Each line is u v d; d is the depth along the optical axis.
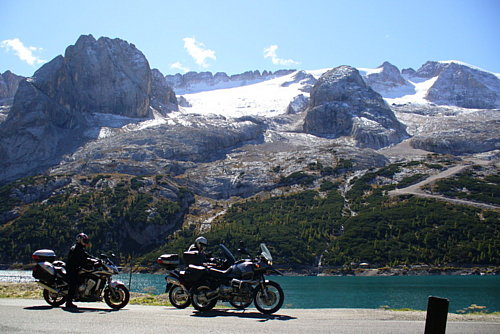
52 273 20.02
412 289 86.50
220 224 186.75
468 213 168.62
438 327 10.47
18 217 193.62
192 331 13.51
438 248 145.62
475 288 87.12
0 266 155.88
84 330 13.26
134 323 14.88
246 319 16.91
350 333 13.84
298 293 79.00
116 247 174.38
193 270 20.08
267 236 159.88
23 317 15.57
